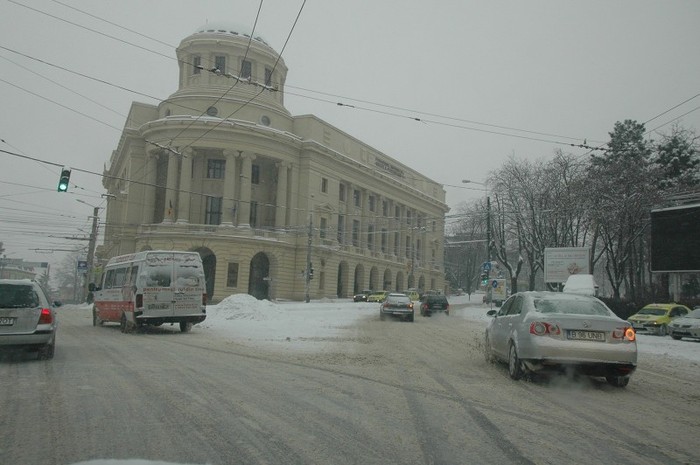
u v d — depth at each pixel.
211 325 20.88
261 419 6.13
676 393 8.73
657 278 40.56
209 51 52.66
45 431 5.53
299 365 10.40
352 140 64.81
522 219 44.75
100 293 20.45
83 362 10.26
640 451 5.32
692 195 27.75
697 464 4.98
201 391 7.58
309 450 5.08
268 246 52.34
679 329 22.03
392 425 6.02
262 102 53.69
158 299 17.02
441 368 10.50
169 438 5.34
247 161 51.50
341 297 63.16
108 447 5.03
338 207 61.19
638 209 35.41
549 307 9.27
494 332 10.80
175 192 50.53
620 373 8.50
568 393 8.23
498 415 6.61
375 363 11.00
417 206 78.75
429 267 82.25
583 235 42.16
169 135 50.22
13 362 10.20
